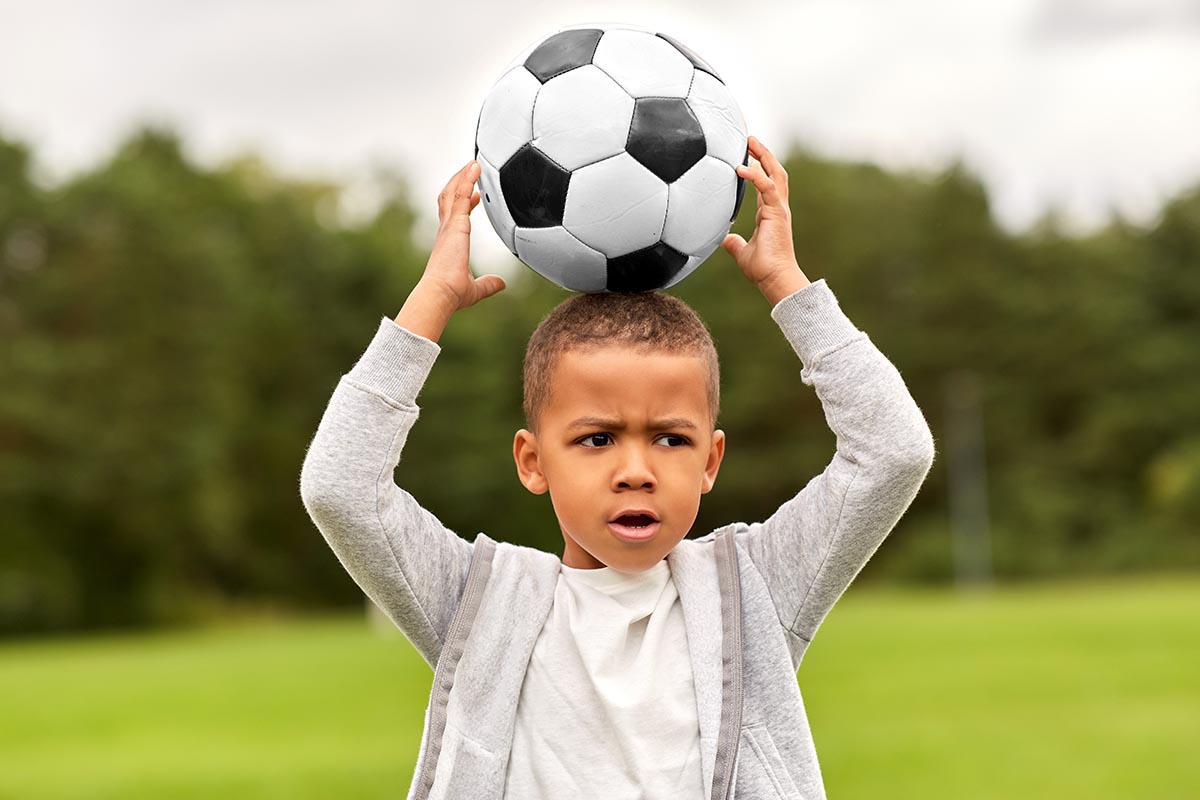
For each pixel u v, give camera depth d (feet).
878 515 8.91
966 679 48.14
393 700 48.16
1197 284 165.07
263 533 152.56
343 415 8.82
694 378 8.71
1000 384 165.58
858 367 8.97
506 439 152.25
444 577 9.29
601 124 9.02
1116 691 43.98
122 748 37.52
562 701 8.74
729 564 9.27
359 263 157.69
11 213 131.54
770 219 9.40
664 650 8.89
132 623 137.39
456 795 8.67
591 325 8.77
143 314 133.90
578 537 8.75
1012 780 28.63
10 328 132.77
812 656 57.77
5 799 29.17
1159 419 159.33
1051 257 168.76
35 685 59.21
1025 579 150.82
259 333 153.79
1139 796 26.73
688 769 8.60
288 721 42.65
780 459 161.48
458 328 150.20
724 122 9.39
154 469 132.16
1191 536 151.02
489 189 9.54
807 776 8.82
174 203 140.77
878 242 173.47
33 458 130.62
